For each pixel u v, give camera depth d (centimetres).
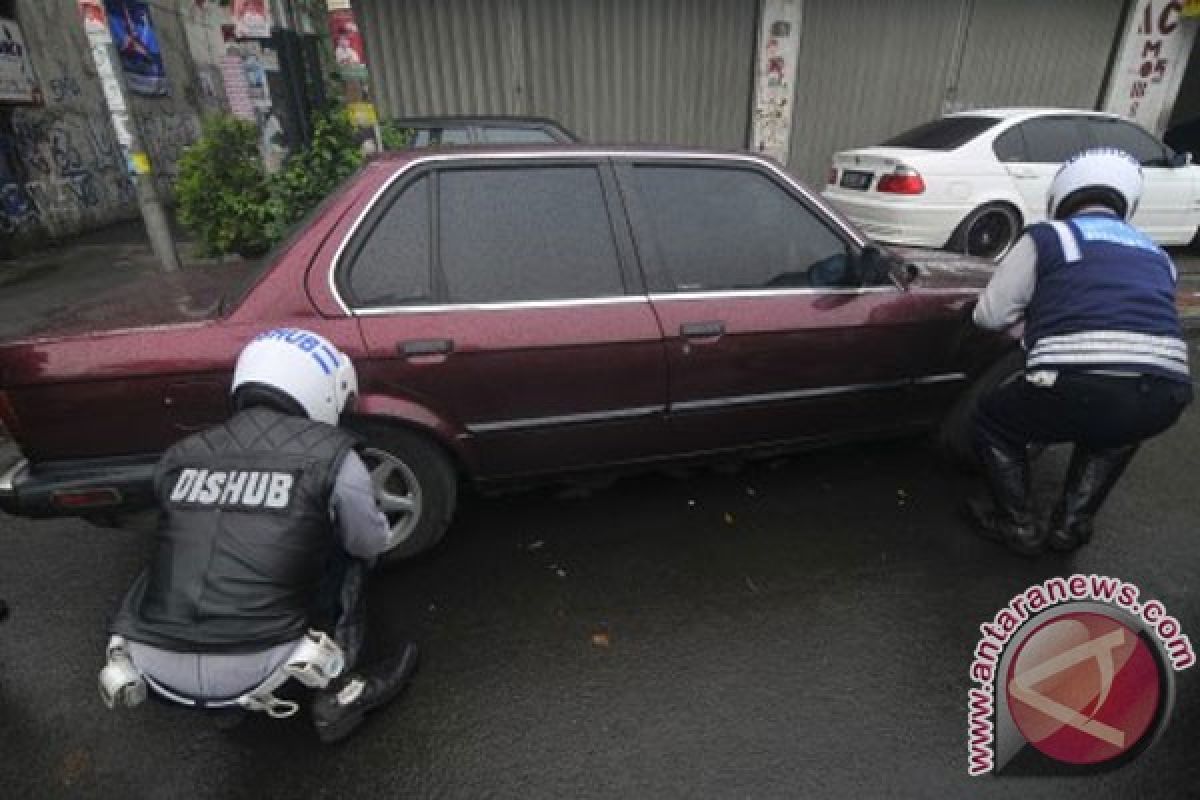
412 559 265
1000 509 273
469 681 212
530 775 183
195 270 291
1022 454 259
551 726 197
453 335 226
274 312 216
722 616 238
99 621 237
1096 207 241
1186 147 995
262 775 183
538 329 234
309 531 152
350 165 458
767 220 266
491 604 244
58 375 200
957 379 301
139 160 519
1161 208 650
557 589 251
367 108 445
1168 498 308
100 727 197
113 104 501
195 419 213
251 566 148
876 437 308
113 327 211
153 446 214
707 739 193
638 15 795
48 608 243
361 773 184
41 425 204
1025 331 241
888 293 277
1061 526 264
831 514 295
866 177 630
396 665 204
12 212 830
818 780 181
